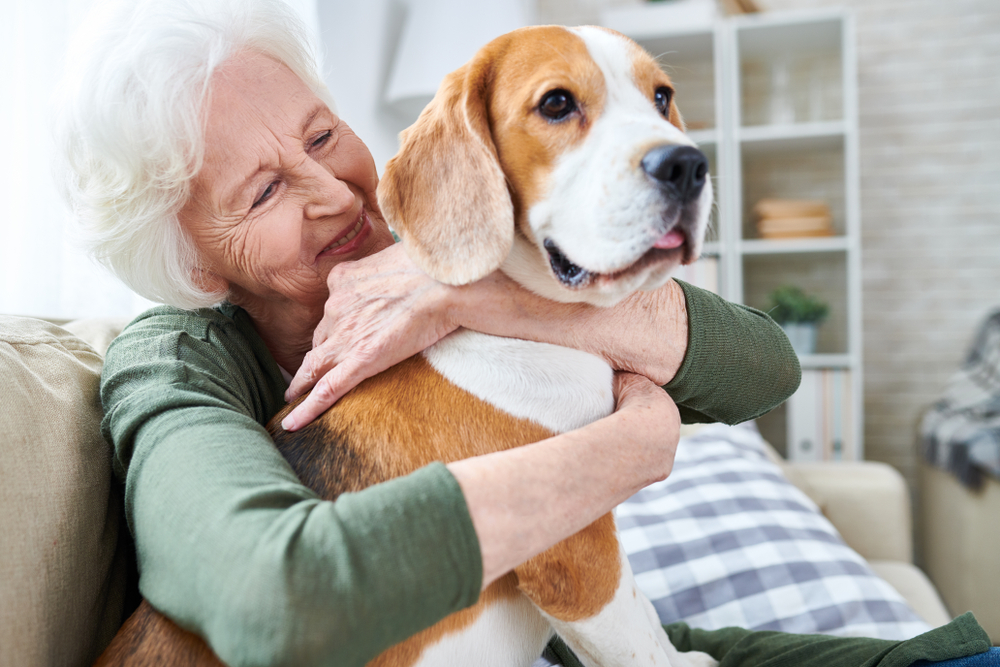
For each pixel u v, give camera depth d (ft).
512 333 2.86
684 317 3.03
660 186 2.47
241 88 2.93
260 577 1.83
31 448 2.56
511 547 2.01
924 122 12.42
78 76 2.88
